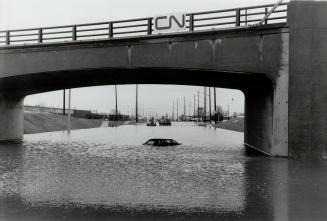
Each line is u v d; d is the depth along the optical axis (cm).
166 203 950
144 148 2598
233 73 2161
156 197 1016
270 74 2023
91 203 945
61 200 974
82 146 2728
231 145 2948
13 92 3366
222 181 1270
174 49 2173
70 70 2398
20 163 1712
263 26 2016
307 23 1966
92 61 2336
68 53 2388
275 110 2025
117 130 5756
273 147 2050
